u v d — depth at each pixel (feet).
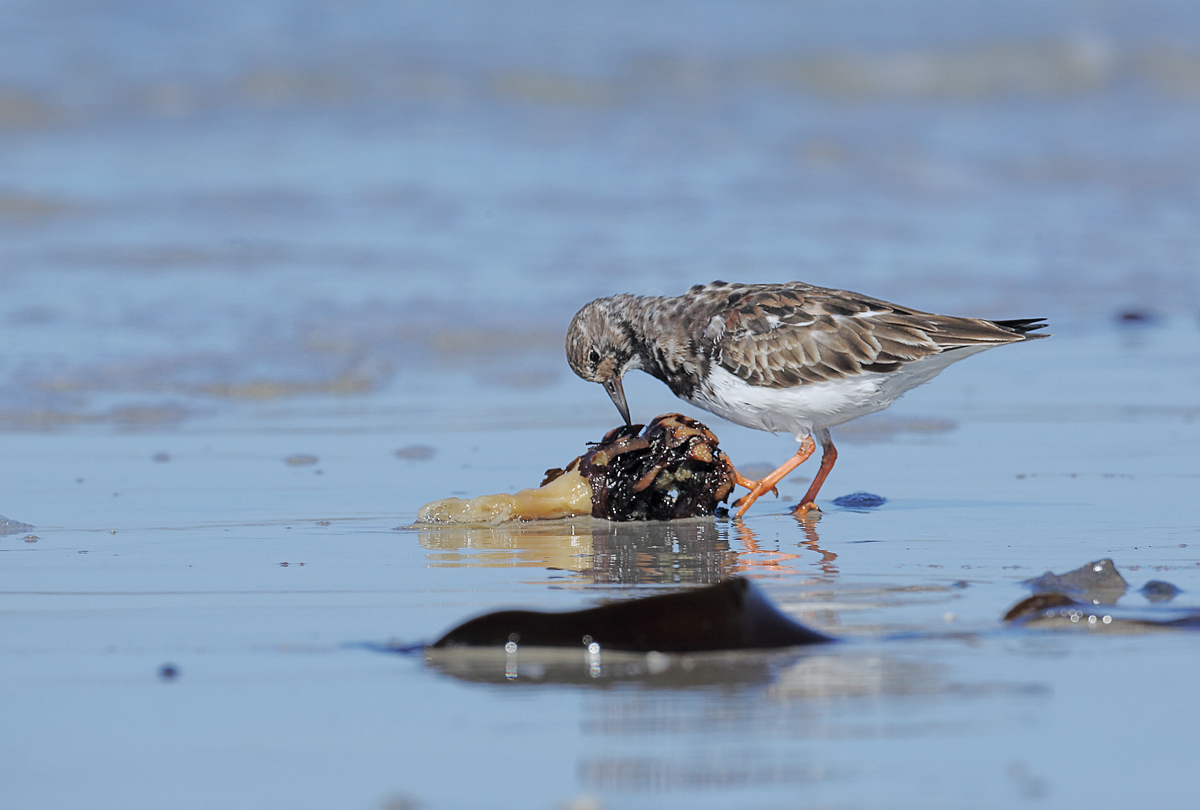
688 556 32.53
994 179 97.25
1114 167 100.83
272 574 30.42
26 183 86.74
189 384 53.31
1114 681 22.31
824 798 18.10
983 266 74.54
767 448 46.52
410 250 75.36
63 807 17.94
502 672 22.94
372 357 57.62
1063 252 78.23
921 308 65.62
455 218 82.69
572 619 23.94
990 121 116.16
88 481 40.81
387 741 19.95
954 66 127.75
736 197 89.81
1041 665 23.13
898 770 18.89
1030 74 128.88
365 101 110.22
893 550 32.86
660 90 118.11
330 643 24.73
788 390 37.24
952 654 23.71
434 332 61.11
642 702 21.35
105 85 108.37
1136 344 61.36
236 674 22.97
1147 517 35.96
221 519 36.35
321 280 69.31
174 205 84.17
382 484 40.65
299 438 46.78
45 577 29.96
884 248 78.07
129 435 47.01
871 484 41.01
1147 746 19.69
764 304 37.96
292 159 96.17
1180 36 138.31
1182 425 47.67
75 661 23.72
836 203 89.45
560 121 108.78
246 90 109.91
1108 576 28.63
